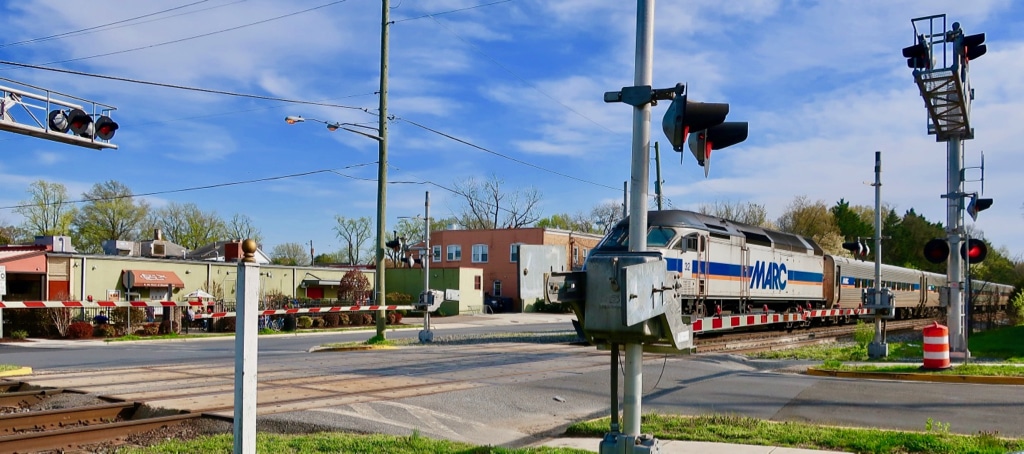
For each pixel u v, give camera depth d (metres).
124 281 35.16
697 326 12.54
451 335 31.36
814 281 33.06
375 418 10.08
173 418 9.67
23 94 19.16
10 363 18.20
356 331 38.66
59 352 22.97
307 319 41.12
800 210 83.31
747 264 26.55
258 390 12.56
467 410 11.03
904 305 44.22
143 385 13.23
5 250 36.28
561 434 9.61
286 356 20.42
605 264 5.79
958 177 17.45
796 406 11.38
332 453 7.61
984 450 7.80
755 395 12.45
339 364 17.28
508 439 9.32
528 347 22.28
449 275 56.59
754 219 85.56
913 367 15.55
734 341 23.73
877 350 18.94
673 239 22.06
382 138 25.47
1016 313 37.16
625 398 6.11
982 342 24.52
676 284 6.05
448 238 65.19
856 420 10.25
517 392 12.65
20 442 8.21
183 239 82.56
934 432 8.88
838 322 36.56
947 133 17.41
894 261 77.88
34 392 11.92
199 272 43.38
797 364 17.75
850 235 79.69
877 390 12.95
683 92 5.88
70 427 9.68
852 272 37.25
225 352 22.47
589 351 20.62
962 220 17.45
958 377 14.25
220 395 11.87
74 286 36.84
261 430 9.36
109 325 33.81
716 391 12.91
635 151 6.02
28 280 35.66
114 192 73.12
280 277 48.41
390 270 58.75
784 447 8.31
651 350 6.43
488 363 17.27
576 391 12.89
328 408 10.64
